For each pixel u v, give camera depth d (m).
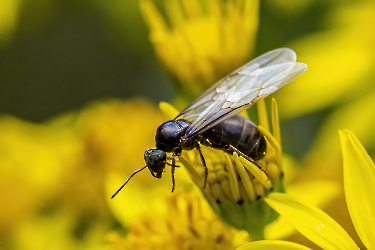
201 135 0.09
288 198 0.09
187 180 0.10
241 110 0.09
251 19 0.11
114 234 0.10
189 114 0.10
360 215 0.08
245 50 0.11
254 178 0.09
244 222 0.09
